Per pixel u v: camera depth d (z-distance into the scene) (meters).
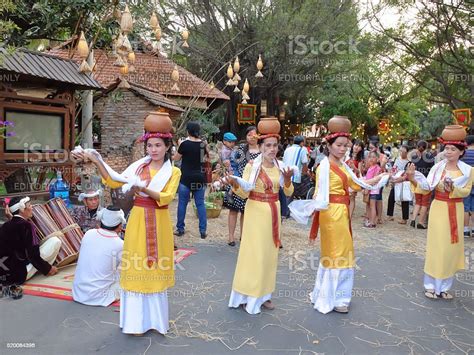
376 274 5.23
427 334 3.63
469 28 13.76
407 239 7.07
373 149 8.05
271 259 3.96
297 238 6.87
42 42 12.55
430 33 14.58
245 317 3.86
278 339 3.47
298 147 8.03
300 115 24.39
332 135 3.98
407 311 4.12
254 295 3.88
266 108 17.89
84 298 4.00
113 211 4.12
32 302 4.03
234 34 15.71
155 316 3.45
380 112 25.48
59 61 6.41
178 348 3.27
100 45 9.18
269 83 16.89
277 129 3.95
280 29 14.74
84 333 3.45
